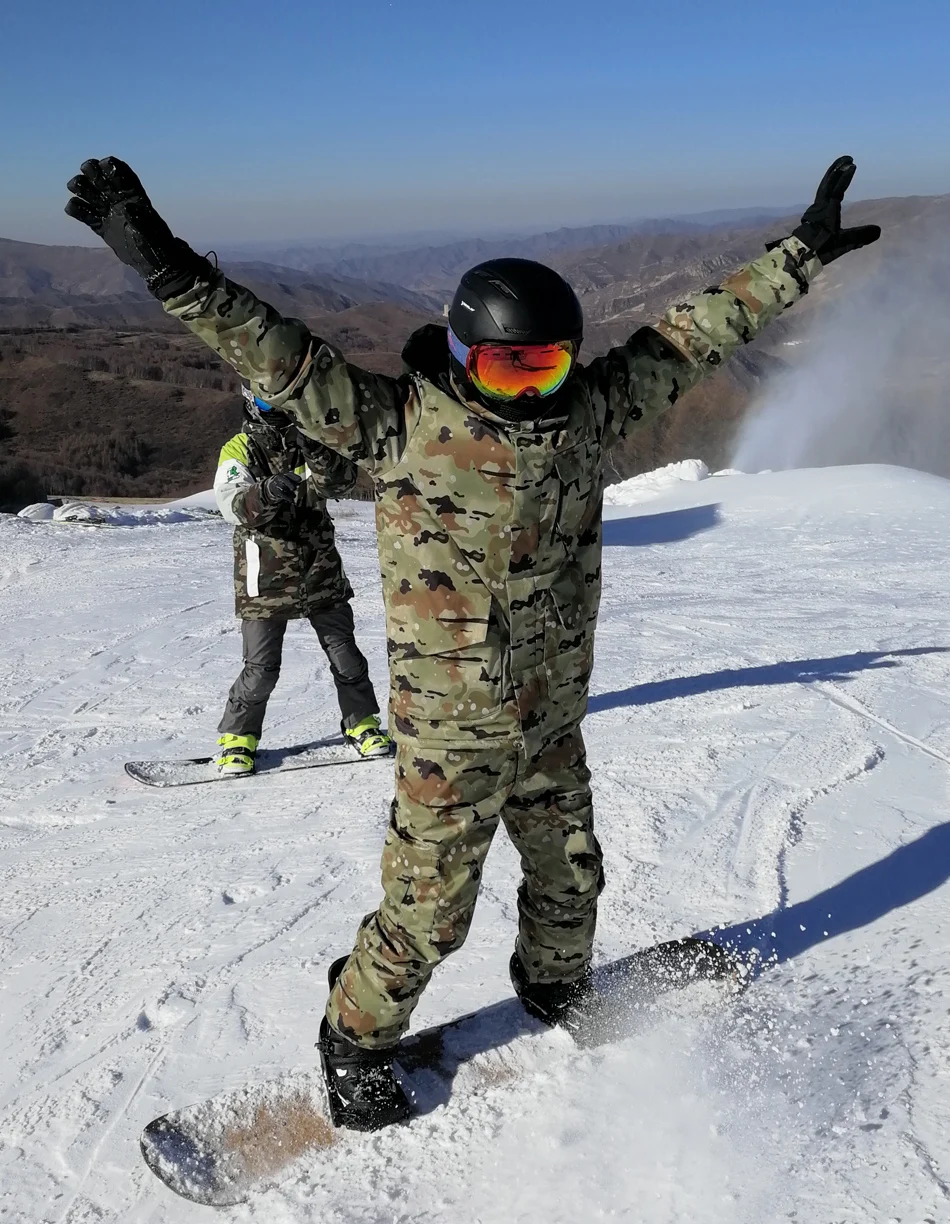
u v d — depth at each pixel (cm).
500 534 188
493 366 176
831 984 248
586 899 221
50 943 338
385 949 207
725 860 342
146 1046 271
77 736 583
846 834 352
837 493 1427
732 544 1196
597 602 207
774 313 207
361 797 446
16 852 424
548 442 186
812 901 305
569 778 213
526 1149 203
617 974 247
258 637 472
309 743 525
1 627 862
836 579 940
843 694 530
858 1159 174
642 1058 224
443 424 183
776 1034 228
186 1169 208
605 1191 186
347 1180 203
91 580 1045
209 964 311
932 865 317
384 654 718
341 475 323
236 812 443
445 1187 197
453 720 196
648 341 205
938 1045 202
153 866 393
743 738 472
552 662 201
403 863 204
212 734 573
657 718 516
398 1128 215
